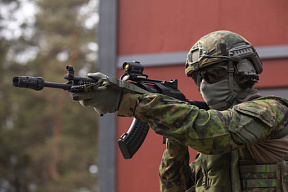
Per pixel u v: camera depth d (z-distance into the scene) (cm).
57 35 5416
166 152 534
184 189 531
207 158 488
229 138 420
